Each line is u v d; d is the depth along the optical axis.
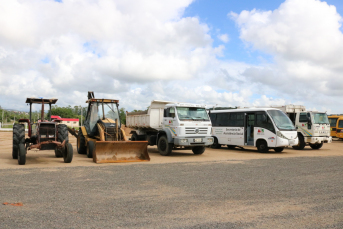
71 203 5.39
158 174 8.74
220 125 19.52
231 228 4.23
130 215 4.75
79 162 11.41
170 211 5.01
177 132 14.17
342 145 23.88
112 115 13.88
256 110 17.12
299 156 14.82
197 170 9.65
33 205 5.22
